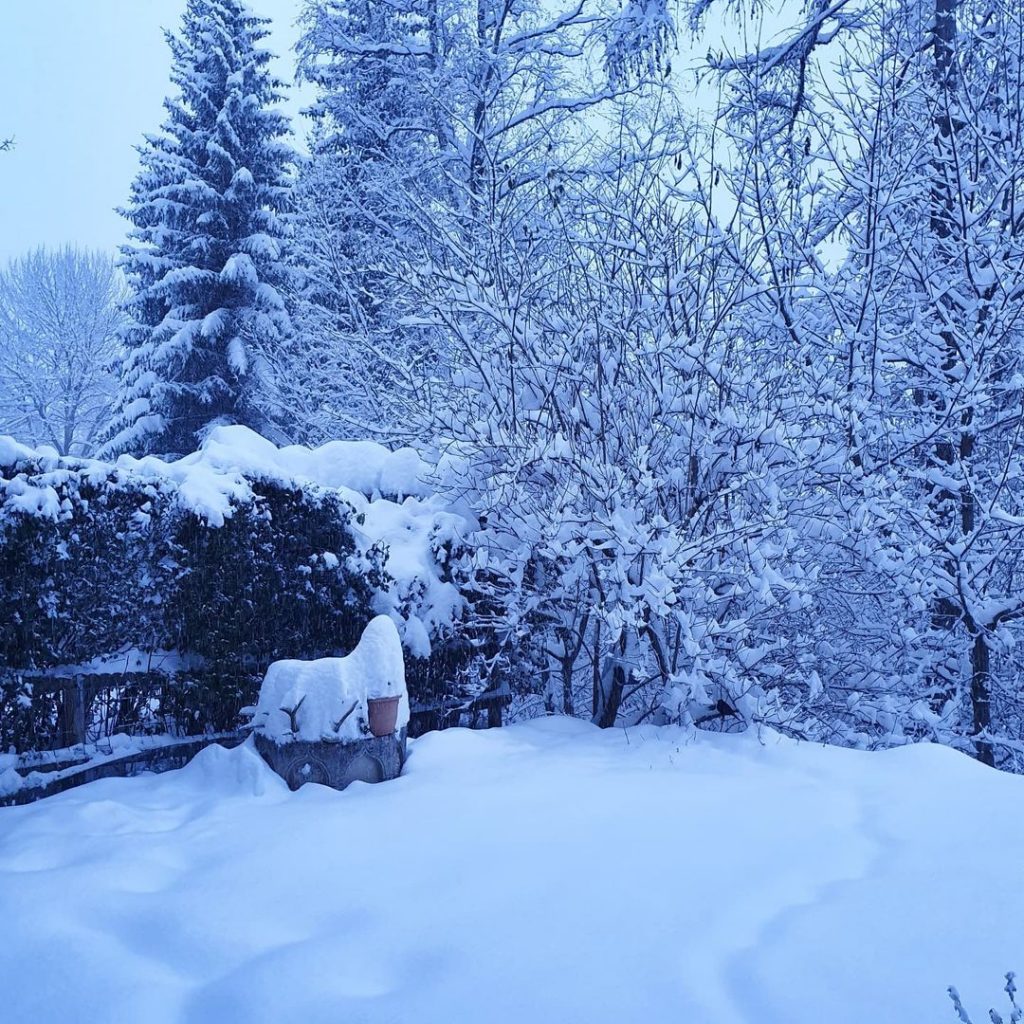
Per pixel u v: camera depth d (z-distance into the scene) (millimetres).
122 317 32594
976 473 7414
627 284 6895
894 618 7191
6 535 4621
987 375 6941
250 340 21250
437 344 8258
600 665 7141
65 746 4984
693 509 6332
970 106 7699
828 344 7438
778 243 7617
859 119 7621
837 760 5098
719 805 4305
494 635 6859
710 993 2613
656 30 12867
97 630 5000
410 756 5301
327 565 5957
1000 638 6930
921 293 7664
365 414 11242
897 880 3371
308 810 4203
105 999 2609
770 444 6160
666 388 6258
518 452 6289
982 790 4453
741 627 5793
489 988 2621
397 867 3533
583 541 5977
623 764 5168
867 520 6254
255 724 4941
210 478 5547
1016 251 7242
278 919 3113
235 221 23047
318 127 19906
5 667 4672
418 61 16859
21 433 31688
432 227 8008
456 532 6762
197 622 5379
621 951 2840
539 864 3539
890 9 8094
